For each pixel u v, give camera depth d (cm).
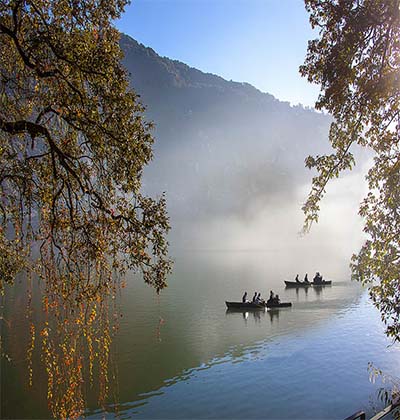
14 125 862
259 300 4066
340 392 1997
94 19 936
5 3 884
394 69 827
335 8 838
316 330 3150
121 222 945
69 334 1005
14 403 1839
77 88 925
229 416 1777
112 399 1934
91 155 973
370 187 1040
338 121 950
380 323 3303
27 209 949
